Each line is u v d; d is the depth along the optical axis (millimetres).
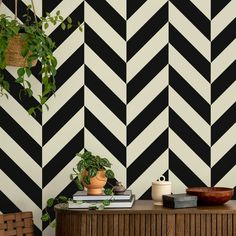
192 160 3008
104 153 3008
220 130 3010
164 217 2545
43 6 3020
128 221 2551
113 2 3029
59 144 3002
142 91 3016
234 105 3016
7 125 2994
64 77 3012
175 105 3018
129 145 3006
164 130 3014
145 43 3023
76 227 2564
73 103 3010
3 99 2996
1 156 2990
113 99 3012
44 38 2707
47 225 2975
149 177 3002
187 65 3025
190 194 2723
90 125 3010
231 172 3004
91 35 3023
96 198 2643
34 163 2992
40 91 3004
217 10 3020
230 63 3025
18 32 2645
